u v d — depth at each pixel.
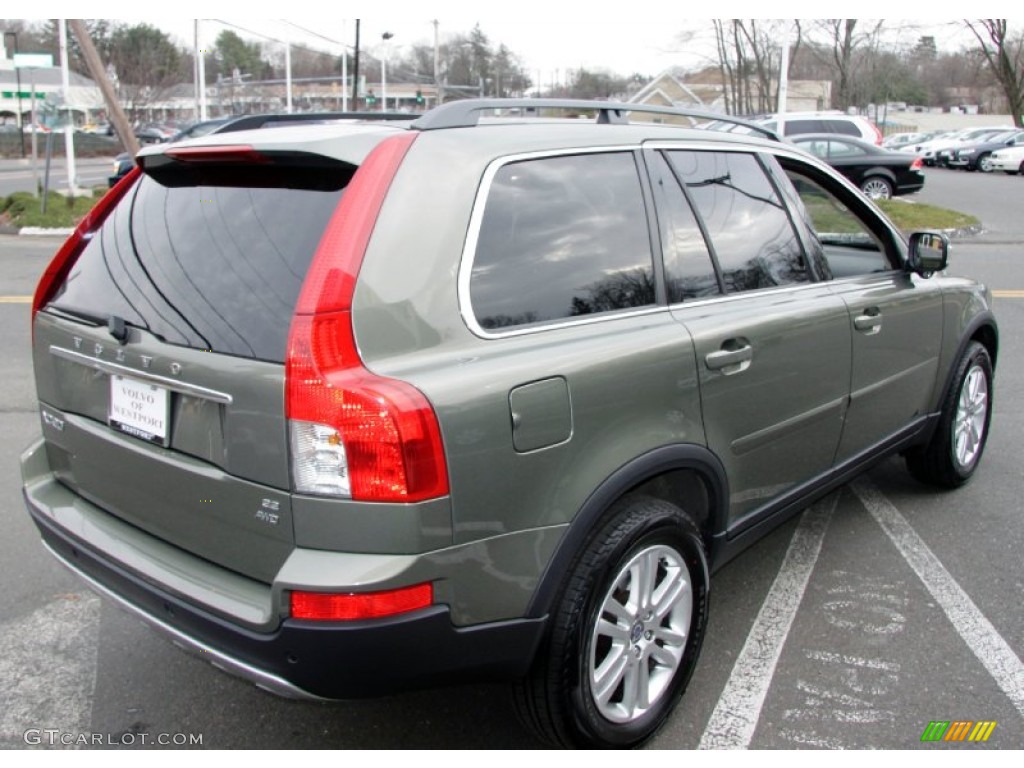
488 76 66.69
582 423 2.49
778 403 3.26
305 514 2.17
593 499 2.51
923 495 4.78
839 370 3.59
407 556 2.15
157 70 46.75
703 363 2.88
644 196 2.94
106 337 2.70
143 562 2.54
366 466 2.12
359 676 2.20
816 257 3.66
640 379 2.66
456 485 2.21
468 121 2.62
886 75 55.22
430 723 2.96
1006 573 3.93
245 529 2.31
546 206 2.64
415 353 2.26
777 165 3.61
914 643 3.39
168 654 3.39
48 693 3.14
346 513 2.14
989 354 4.96
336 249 2.21
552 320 2.56
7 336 8.44
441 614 2.23
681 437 2.80
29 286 11.20
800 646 3.38
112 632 3.54
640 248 2.88
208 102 59.00
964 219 17.59
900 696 3.07
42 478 3.12
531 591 2.40
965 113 80.38
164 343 2.49
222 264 2.47
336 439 2.12
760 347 3.12
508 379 2.33
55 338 2.97
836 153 19.67
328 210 2.36
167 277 2.60
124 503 2.72
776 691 3.10
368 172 2.31
